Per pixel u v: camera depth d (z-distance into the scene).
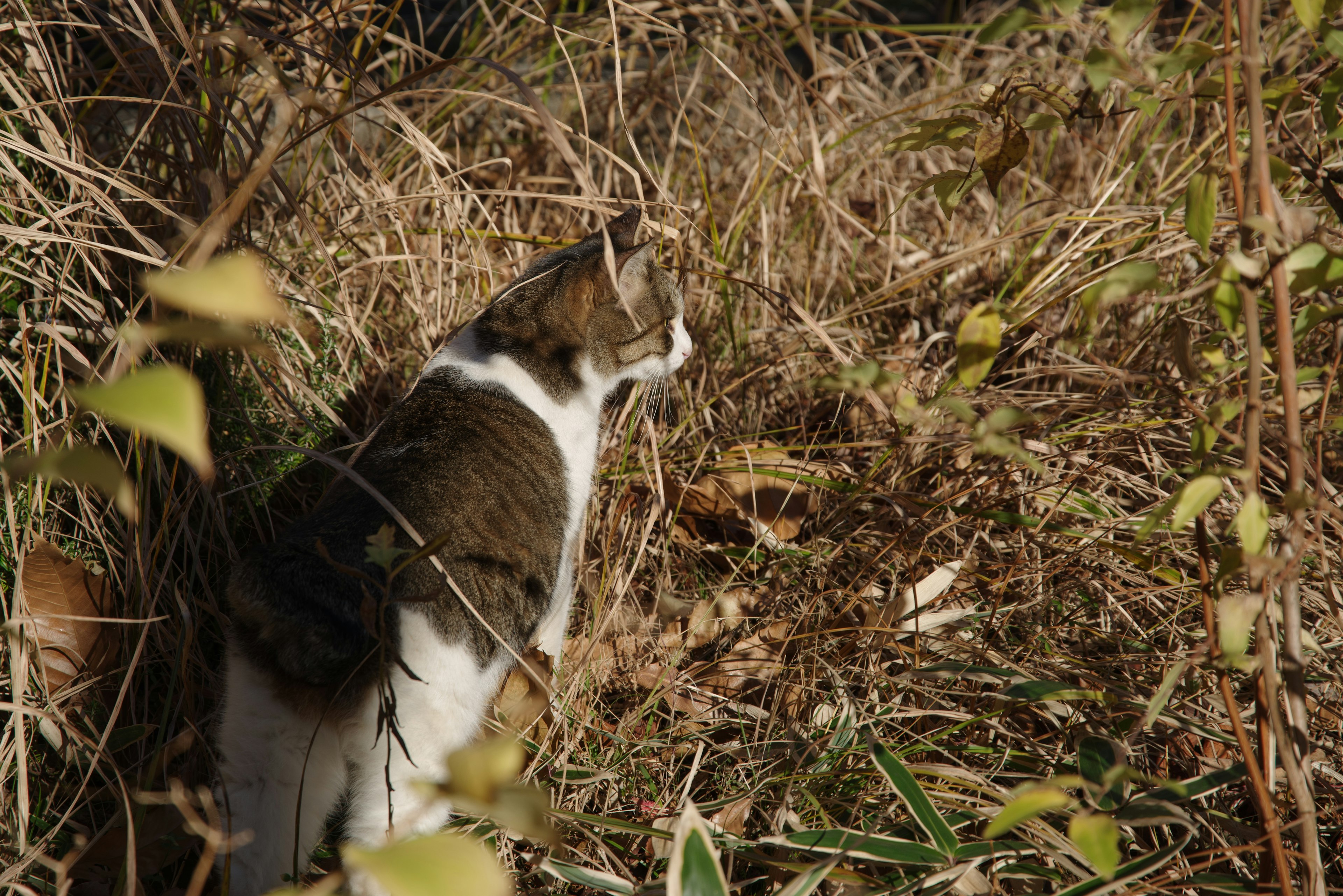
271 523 2.11
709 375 2.87
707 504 2.46
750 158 3.56
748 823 1.75
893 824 1.64
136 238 1.83
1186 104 2.49
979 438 1.15
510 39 3.61
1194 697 1.78
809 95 3.51
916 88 4.31
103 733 1.69
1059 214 2.90
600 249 2.26
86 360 1.75
